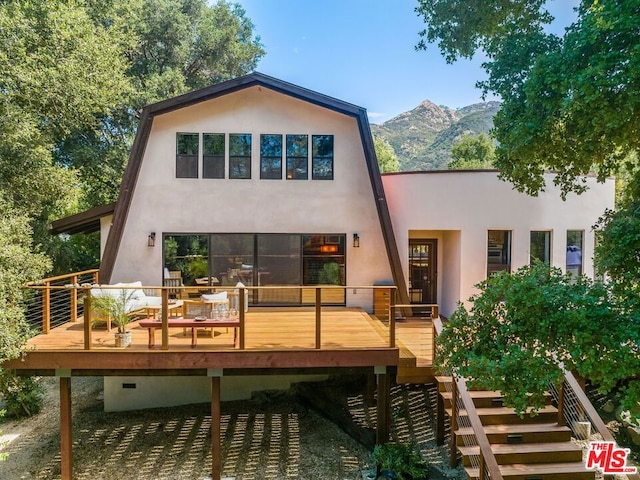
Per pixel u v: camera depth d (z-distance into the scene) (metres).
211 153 10.00
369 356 6.98
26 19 10.05
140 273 9.80
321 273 10.27
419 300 11.64
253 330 8.05
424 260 11.66
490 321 5.02
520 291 4.71
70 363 6.71
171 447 8.05
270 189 10.12
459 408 6.38
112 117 17.05
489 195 10.21
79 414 9.59
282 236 10.17
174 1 19.34
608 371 3.99
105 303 6.93
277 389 9.99
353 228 10.29
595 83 4.93
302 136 10.20
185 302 7.60
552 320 4.40
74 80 10.95
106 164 16.53
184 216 9.91
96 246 18.39
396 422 7.98
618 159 7.13
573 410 6.84
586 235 10.76
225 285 10.04
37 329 8.05
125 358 6.75
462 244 10.19
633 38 4.87
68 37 10.64
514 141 6.86
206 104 9.98
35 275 7.10
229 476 7.05
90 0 14.70
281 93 9.96
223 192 10.02
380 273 10.34
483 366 4.52
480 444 5.16
